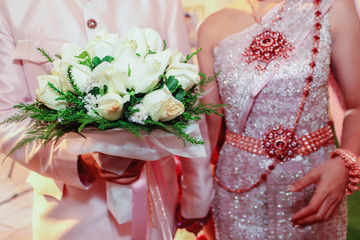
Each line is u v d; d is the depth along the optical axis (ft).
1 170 18.88
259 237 5.21
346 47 4.57
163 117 3.19
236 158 5.24
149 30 3.77
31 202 14.71
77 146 3.51
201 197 5.15
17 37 4.48
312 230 4.94
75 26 4.61
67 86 3.17
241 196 5.26
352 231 9.89
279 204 4.96
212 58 5.40
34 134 3.32
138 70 3.10
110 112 3.04
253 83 4.88
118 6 4.77
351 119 4.70
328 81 5.28
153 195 4.43
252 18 5.16
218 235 5.66
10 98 4.40
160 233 4.59
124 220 4.12
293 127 4.82
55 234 4.61
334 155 4.49
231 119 5.25
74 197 4.55
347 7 4.56
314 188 4.95
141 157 3.61
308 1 4.78
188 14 26.71
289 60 4.72
